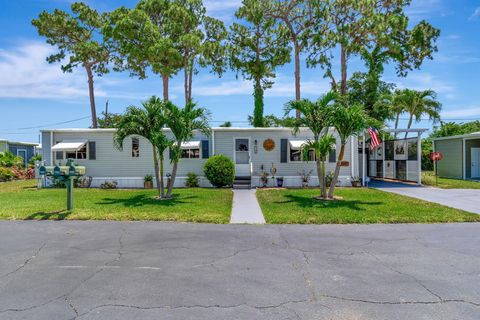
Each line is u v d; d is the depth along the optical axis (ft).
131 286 15.12
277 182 57.93
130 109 41.19
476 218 30.22
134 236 24.25
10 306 13.21
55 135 59.77
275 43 86.63
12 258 19.24
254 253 20.15
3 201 40.73
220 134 58.95
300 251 20.56
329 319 12.10
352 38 81.41
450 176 79.00
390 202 39.01
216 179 54.85
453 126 107.45
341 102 42.93
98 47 87.66
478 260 18.85
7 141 102.53
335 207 35.60
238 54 87.20
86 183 59.21
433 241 22.95
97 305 13.25
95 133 59.67
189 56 86.53
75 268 17.53
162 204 37.63
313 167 58.70
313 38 80.12
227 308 12.96
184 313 12.55
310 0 78.48
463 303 13.35
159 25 83.97
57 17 85.97
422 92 91.04
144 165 59.41
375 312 12.61
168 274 16.61
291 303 13.38
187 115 41.55
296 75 83.71
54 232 25.45
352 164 58.44
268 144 58.59
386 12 83.41
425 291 14.52
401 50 88.33
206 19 88.33
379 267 17.63
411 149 62.23
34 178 86.22
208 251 20.56
